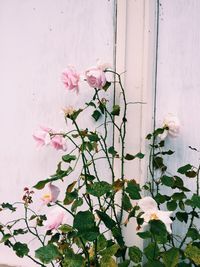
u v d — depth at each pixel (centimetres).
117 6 149
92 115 145
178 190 146
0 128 163
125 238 147
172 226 146
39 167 158
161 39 148
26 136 160
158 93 148
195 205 115
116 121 149
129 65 148
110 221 101
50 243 118
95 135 130
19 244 131
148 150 147
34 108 159
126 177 148
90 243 132
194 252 118
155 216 96
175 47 147
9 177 162
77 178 153
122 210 134
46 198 103
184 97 146
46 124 157
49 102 157
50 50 157
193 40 145
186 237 131
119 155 149
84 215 99
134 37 147
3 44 162
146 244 145
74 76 124
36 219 143
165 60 147
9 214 162
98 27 151
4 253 163
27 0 160
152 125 148
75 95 154
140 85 147
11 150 162
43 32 158
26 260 160
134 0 147
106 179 150
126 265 122
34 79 159
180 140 146
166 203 142
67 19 155
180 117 146
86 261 115
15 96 161
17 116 161
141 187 146
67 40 155
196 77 145
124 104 148
